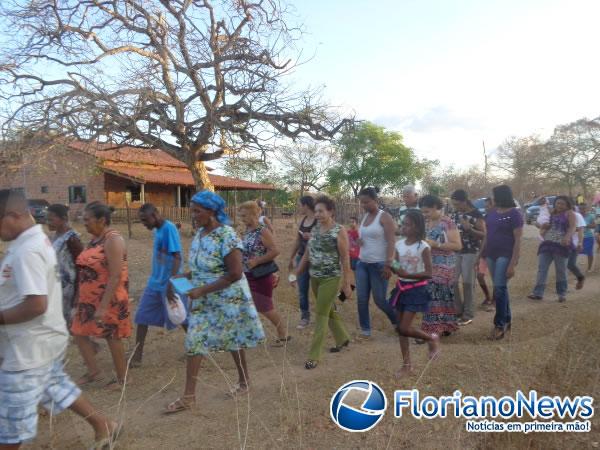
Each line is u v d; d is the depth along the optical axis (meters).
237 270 3.87
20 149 12.76
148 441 3.50
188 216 28.91
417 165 40.66
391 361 5.07
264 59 13.86
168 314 4.85
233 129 14.52
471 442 3.51
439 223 5.82
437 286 5.78
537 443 3.61
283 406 4.02
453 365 4.78
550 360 4.89
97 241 4.36
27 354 2.70
